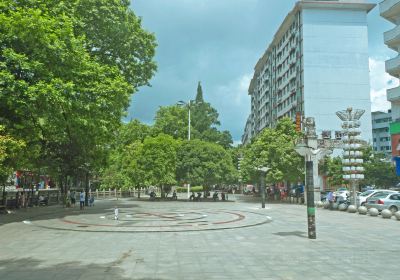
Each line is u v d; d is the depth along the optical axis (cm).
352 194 3144
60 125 2306
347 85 6347
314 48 6372
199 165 4788
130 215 2639
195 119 9025
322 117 6262
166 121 7606
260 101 10381
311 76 6322
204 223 2106
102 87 2347
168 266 1046
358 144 3078
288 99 7375
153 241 1502
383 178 5341
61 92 2070
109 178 5803
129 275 944
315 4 6378
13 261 1131
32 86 1978
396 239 1541
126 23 2936
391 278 903
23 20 1966
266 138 4547
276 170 4266
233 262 1095
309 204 1566
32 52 2117
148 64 3225
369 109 6338
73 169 3344
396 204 2733
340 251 1266
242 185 9069
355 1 6475
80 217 2527
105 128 2514
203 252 1259
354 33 6438
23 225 2112
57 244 1449
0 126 1958
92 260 1138
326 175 5262
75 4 2562
